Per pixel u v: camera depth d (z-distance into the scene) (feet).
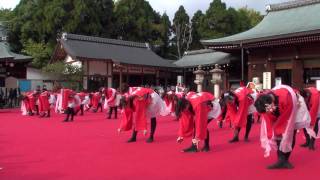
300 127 22.34
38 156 25.62
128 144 31.04
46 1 129.49
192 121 27.81
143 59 121.08
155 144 30.96
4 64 101.60
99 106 76.59
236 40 89.25
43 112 63.36
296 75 85.92
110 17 141.38
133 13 150.51
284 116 21.06
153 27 158.51
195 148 27.12
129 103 32.48
